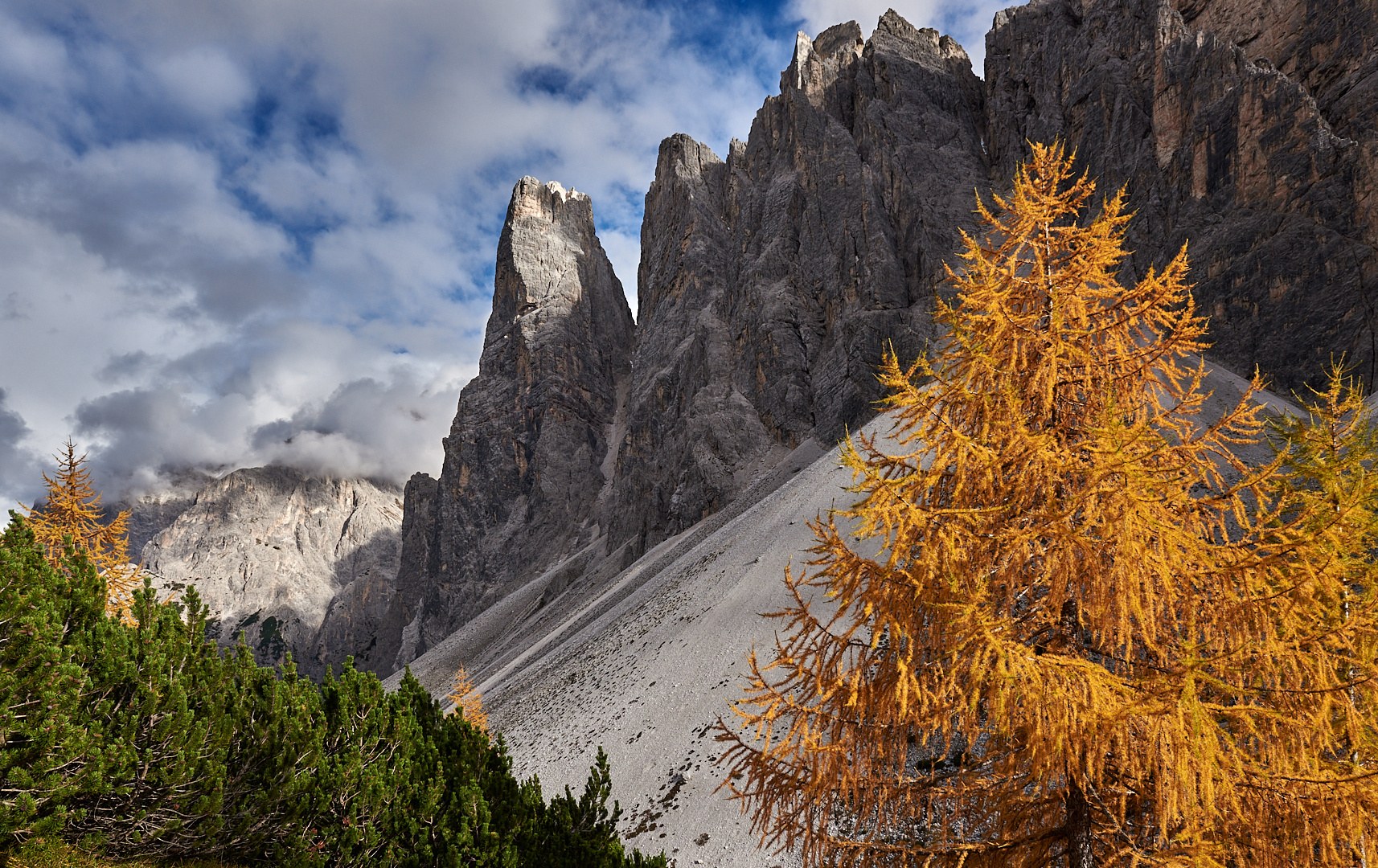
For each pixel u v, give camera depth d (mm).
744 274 154500
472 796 11219
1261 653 6422
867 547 42500
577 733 46750
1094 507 6562
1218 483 7367
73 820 9492
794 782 7863
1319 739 6887
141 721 10016
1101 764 6285
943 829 7672
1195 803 6375
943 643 6867
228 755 10758
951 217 132375
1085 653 7574
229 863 10641
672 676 45156
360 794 10883
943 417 7641
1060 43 132750
